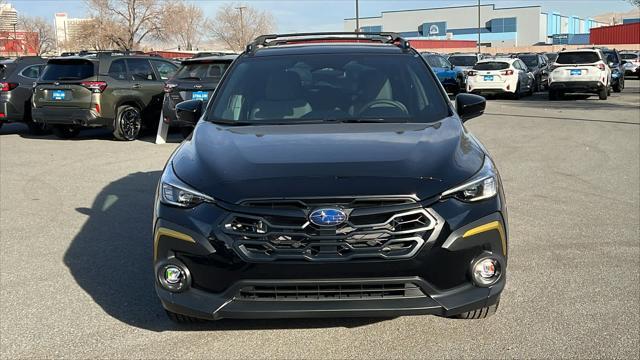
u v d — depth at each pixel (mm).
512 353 3416
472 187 3285
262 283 3127
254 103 4406
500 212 3322
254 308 3154
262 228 3125
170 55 48844
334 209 3078
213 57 11508
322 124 4074
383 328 3742
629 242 5316
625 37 67875
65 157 10398
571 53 20906
